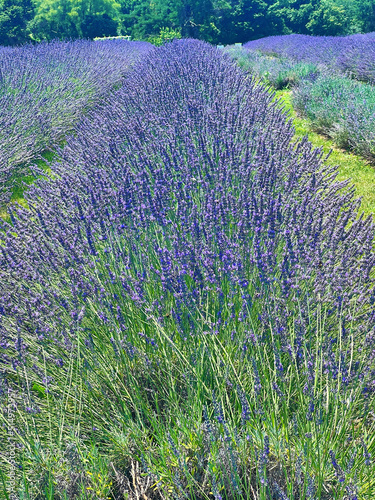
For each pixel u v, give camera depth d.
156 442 2.07
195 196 3.55
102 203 3.11
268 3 34.56
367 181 5.45
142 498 1.84
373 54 12.01
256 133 4.94
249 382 2.19
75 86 9.94
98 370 2.34
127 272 2.62
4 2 29.59
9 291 2.61
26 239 3.07
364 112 6.79
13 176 6.28
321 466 1.72
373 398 1.94
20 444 1.90
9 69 10.25
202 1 31.97
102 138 5.32
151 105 6.25
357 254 2.60
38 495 1.80
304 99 8.85
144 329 2.51
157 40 28.16
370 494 1.63
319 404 1.71
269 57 19.22
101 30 32.09
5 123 6.84
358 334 2.26
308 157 4.05
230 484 1.61
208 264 2.50
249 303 2.38
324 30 31.95
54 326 2.37
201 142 4.21
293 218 2.78
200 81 7.62
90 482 1.82
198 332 2.28
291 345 2.04
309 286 2.56
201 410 2.00
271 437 1.78
